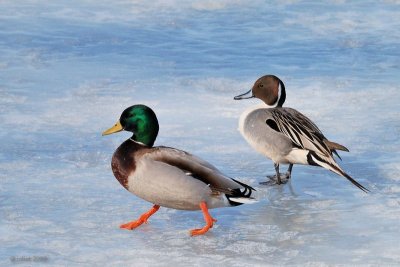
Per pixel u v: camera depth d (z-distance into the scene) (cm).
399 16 2528
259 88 1285
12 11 2466
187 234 1005
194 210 1022
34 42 2144
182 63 2000
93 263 904
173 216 1073
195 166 977
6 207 1075
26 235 983
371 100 1702
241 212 1097
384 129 1491
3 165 1247
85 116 1555
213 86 1803
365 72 1952
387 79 1884
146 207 1101
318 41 2252
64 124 1496
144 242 975
